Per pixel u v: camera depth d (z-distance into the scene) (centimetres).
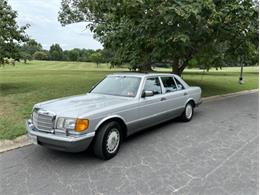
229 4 1095
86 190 376
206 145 571
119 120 525
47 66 6219
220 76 3189
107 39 1371
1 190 376
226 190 375
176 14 962
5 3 1415
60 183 396
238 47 1441
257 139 619
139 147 557
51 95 1212
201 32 1109
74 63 7875
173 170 441
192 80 2356
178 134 655
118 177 416
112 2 1157
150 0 1054
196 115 905
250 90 1816
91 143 482
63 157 500
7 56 1403
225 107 1086
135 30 1209
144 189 378
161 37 1092
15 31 1420
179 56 1402
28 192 370
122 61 1540
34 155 510
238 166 458
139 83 607
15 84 1719
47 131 468
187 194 364
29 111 844
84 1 1889
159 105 642
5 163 471
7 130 636
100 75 2727
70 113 461
